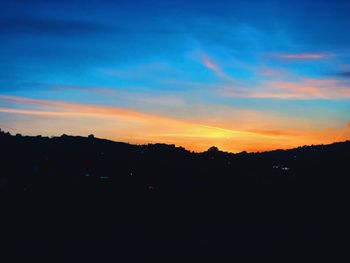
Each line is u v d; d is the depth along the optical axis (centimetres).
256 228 3306
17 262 2402
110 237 3039
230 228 3331
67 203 3922
